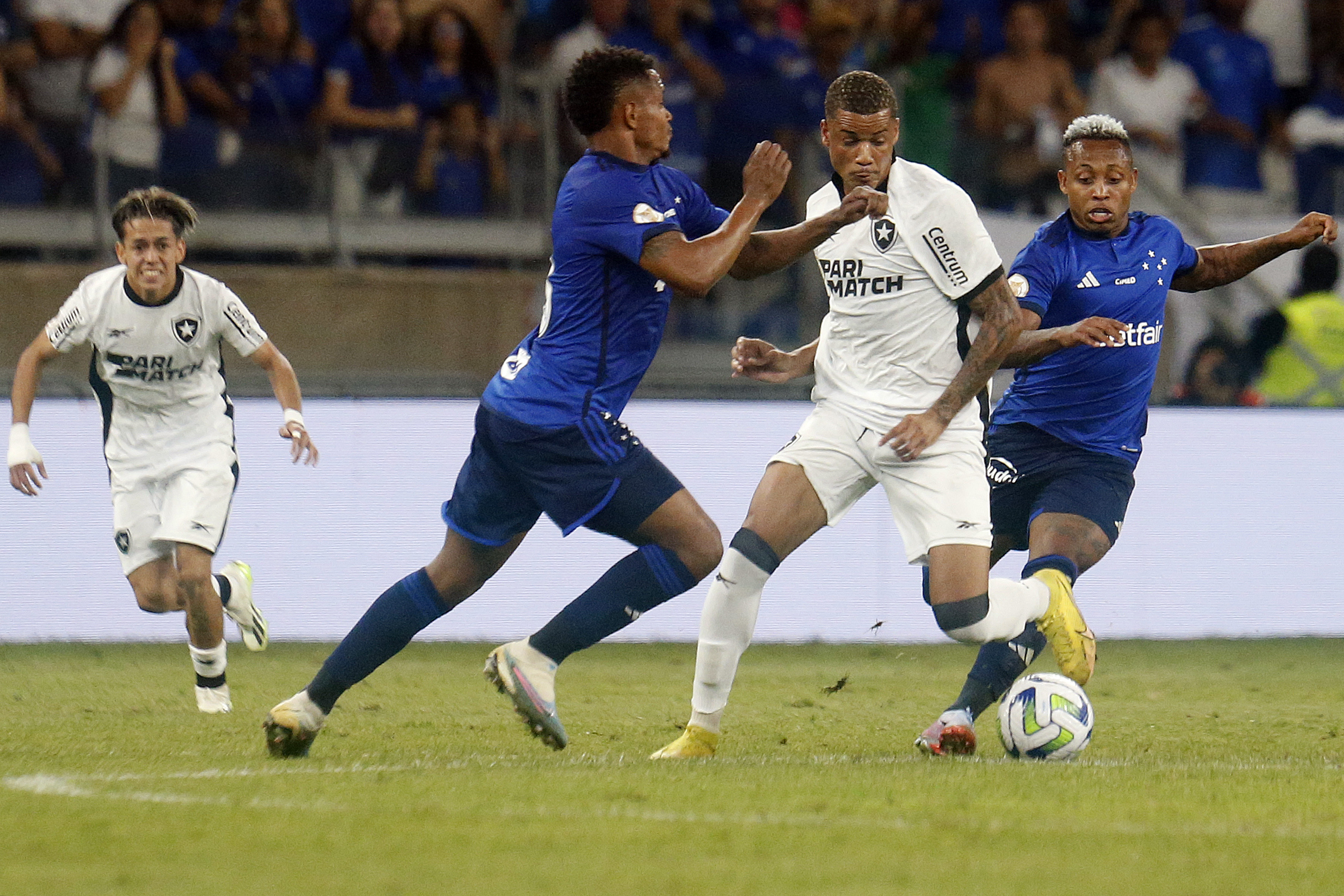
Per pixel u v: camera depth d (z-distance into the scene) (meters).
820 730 24.45
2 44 44.16
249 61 45.69
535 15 49.28
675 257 18.25
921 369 20.34
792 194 47.97
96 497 38.03
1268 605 42.47
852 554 40.69
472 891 11.77
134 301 24.80
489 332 47.25
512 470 19.25
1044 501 22.09
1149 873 12.58
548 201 48.50
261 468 38.47
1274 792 16.91
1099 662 37.28
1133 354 22.25
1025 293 22.05
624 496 19.06
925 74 49.75
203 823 14.43
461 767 18.66
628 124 18.81
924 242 20.00
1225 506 42.28
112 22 45.81
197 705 26.61
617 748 21.75
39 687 29.70
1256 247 23.03
